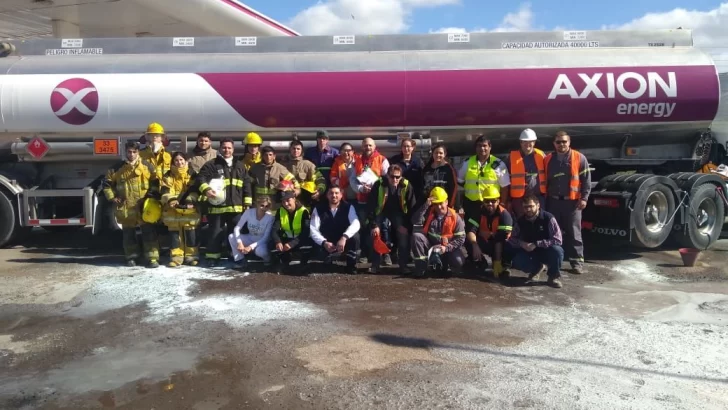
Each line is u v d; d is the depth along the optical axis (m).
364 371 3.92
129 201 7.03
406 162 7.18
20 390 3.65
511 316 5.16
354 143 7.99
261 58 8.00
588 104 7.76
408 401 3.47
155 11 13.21
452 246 6.53
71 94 7.84
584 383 3.73
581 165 6.94
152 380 3.79
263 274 6.73
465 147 8.18
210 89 7.80
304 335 4.64
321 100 7.77
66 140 8.08
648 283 6.44
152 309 5.35
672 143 8.45
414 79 7.77
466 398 3.51
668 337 4.59
